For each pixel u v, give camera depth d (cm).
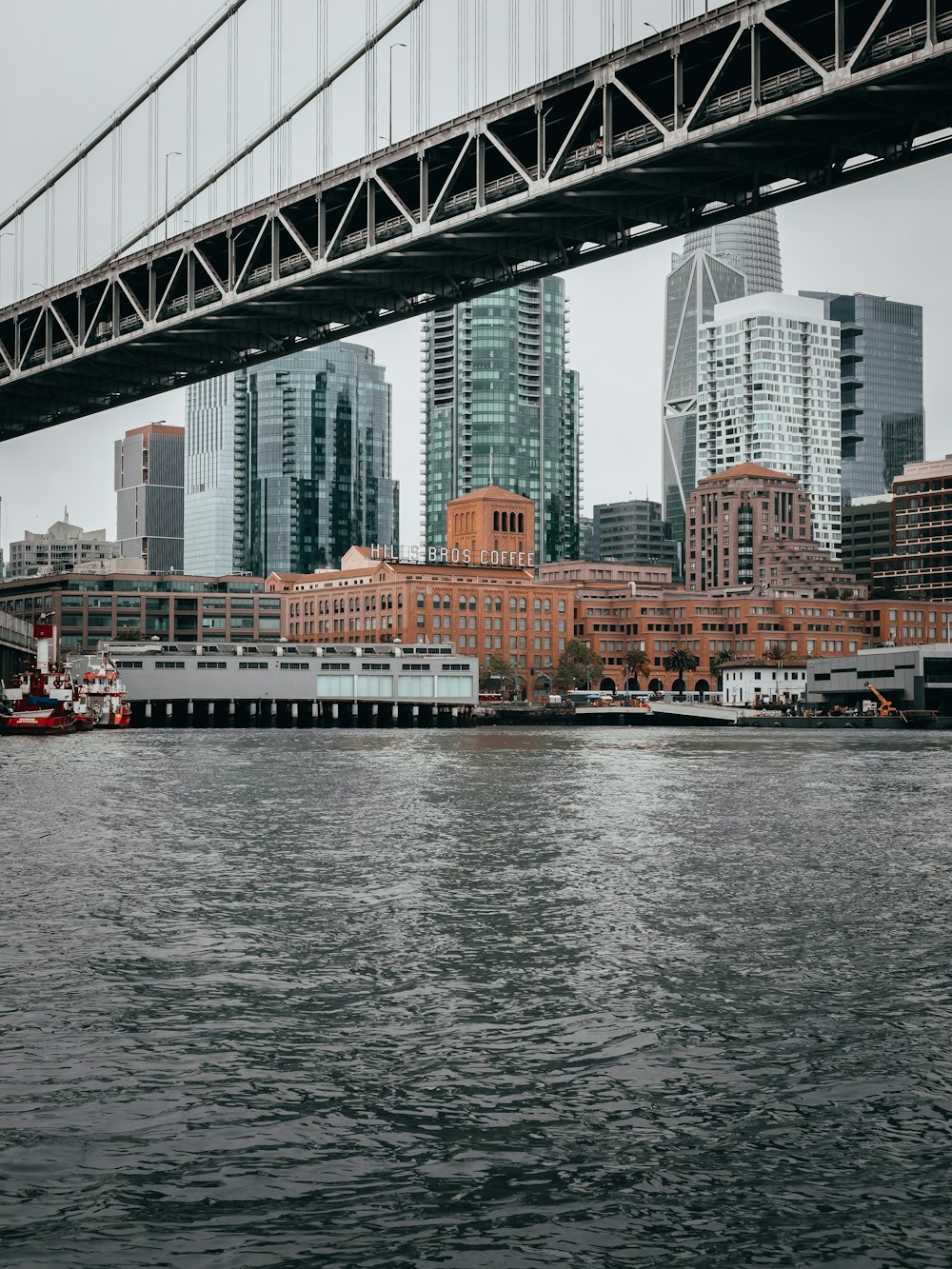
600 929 3288
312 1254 1557
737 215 11088
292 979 2762
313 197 12962
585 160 10788
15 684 18625
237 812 6212
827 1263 1543
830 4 9344
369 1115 1972
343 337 14575
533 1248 1575
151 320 14712
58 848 4816
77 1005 2536
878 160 10231
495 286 12900
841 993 2644
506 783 8144
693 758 11538
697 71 10519
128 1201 1681
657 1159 1819
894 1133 1903
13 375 16588
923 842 5125
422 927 3303
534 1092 2069
